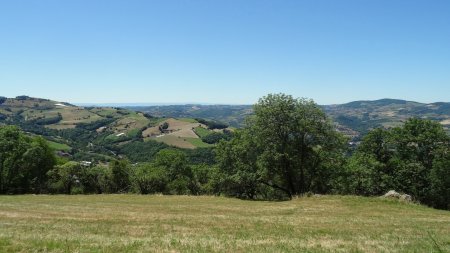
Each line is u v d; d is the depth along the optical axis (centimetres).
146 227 2052
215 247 1369
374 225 2289
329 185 5297
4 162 6338
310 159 5009
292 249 1369
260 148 4962
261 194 5741
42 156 6762
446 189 5166
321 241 1606
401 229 2123
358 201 3669
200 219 2461
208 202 4075
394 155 5719
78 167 6494
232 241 1533
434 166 5122
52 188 6488
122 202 4028
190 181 7281
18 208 3108
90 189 6575
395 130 5706
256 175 5022
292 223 2317
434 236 1836
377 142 5819
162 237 1661
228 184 5353
